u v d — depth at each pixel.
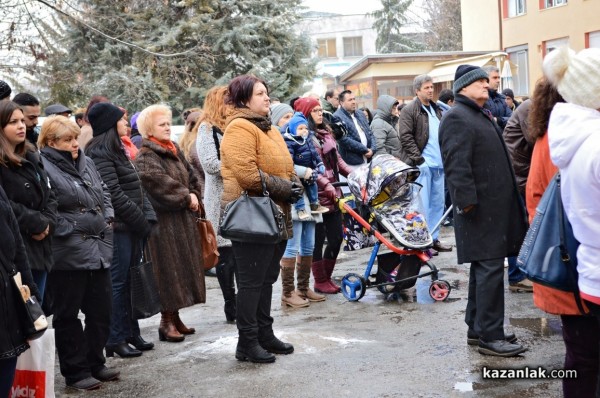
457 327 6.48
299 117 7.44
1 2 13.72
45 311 5.82
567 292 3.93
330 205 7.89
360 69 23.33
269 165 5.66
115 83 17.00
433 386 5.05
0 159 4.74
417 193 7.73
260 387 5.25
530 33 29.56
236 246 5.69
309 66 18.92
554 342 5.84
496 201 5.48
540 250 3.95
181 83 17.98
